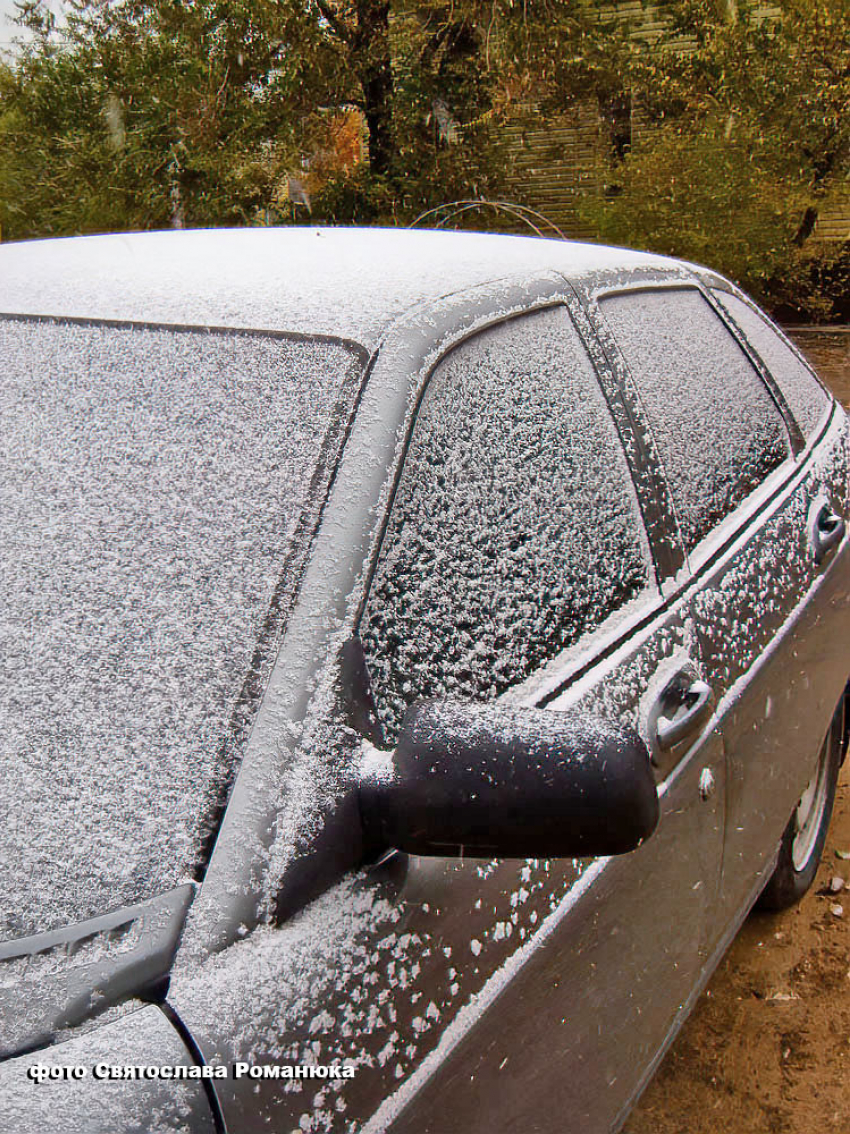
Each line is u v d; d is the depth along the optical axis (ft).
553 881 5.07
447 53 37.22
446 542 5.10
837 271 45.19
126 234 7.82
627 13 45.78
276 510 4.78
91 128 35.35
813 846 10.37
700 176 37.96
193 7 34.27
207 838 3.96
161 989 3.62
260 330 5.56
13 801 4.14
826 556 8.80
